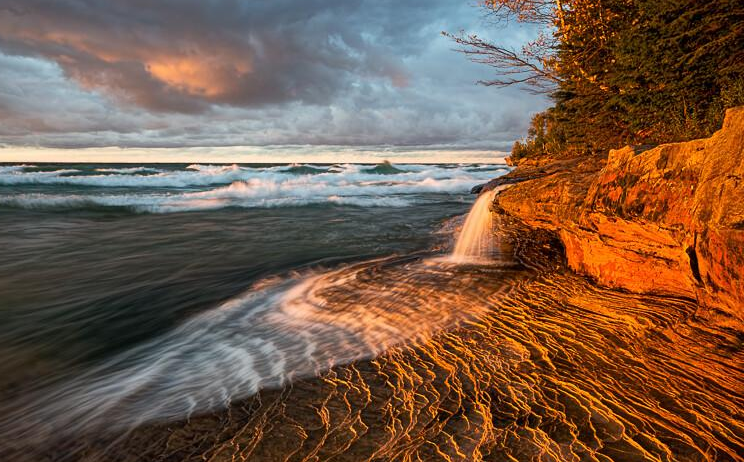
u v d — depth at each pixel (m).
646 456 2.36
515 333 4.19
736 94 6.03
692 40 6.47
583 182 6.31
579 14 6.56
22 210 19.42
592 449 2.47
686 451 2.35
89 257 10.48
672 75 6.86
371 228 14.60
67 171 48.00
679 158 3.82
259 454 2.70
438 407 3.07
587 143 12.39
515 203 8.01
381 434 2.80
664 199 3.90
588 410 2.84
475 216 10.71
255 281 7.87
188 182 40.69
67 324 5.96
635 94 7.70
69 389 4.06
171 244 12.19
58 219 17.44
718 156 3.19
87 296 7.25
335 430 2.89
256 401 3.38
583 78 7.64
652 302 4.30
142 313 6.33
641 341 3.56
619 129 10.14
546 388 3.17
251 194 27.47
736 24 5.78
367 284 6.32
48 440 3.20
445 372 3.59
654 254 4.34
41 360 4.80
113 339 5.38
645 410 2.75
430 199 25.38
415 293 5.61
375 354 4.06
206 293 7.26
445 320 4.69
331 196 27.95
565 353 3.66
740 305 2.86
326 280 7.11
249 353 4.45
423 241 11.25
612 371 3.27
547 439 2.59
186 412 3.36
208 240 12.77
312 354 4.20
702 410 2.64
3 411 3.68
